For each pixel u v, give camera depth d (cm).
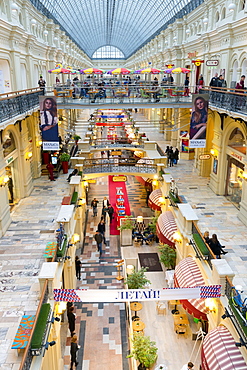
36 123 1794
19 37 1570
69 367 985
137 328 1084
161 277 1432
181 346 1055
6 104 1105
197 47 2153
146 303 1272
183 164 2098
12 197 1511
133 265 1438
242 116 1120
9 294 871
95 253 1659
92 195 2480
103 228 1723
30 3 1816
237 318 707
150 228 1780
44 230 1222
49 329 736
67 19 3866
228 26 1490
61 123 2480
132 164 1992
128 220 1777
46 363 750
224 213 1372
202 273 1001
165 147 2428
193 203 1476
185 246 1204
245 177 1270
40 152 1944
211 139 1778
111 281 1418
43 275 816
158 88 2053
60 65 2541
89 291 765
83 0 3941
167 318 1188
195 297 794
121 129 3281
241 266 994
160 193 1767
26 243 1130
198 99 1351
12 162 1483
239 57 1454
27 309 816
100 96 2056
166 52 3036
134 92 2052
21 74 1755
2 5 1410
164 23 3488
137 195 2477
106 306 1280
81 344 1081
